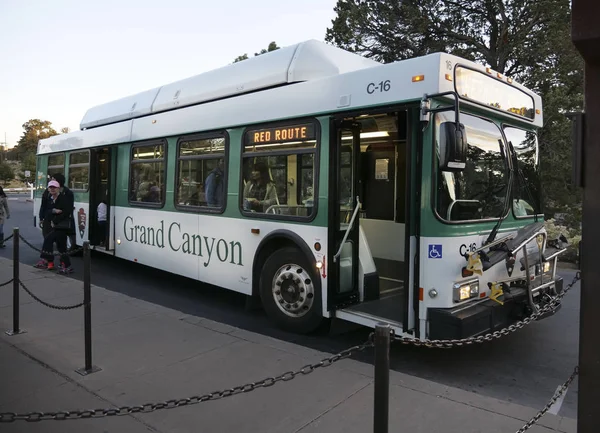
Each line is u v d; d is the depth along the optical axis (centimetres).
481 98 508
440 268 462
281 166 605
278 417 366
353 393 405
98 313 657
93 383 432
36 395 409
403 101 477
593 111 185
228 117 684
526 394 438
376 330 234
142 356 496
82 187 1107
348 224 565
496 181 538
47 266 998
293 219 584
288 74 602
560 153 1384
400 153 630
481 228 504
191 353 503
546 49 1507
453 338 445
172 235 802
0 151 9475
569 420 355
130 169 922
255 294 648
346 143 564
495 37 1748
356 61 661
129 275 995
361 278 574
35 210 1409
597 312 188
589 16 178
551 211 1386
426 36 1777
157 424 360
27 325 605
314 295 562
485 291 497
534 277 558
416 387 413
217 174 709
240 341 538
